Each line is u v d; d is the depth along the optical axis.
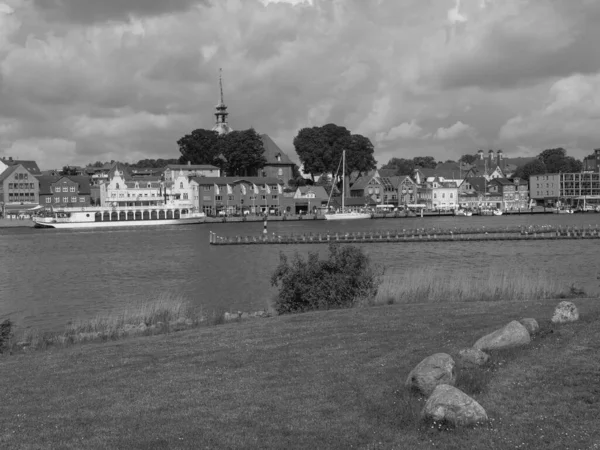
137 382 21.27
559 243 113.25
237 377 20.94
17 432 16.89
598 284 58.19
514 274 68.81
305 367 21.44
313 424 16.20
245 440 15.46
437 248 108.31
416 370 17.55
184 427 16.53
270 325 30.64
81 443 15.83
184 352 25.50
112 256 104.25
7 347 31.62
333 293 37.56
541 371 18.19
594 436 14.20
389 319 29.27
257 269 81.06
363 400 17.53
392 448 14.45
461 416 15.19
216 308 49.75
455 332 24.66
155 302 52.81
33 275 79.56
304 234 138.38
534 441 14.16
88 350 28.00
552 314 26.08
